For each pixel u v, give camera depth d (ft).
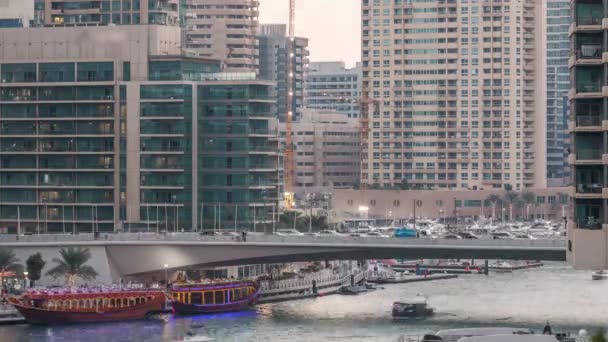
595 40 587.27
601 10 585.22
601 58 586.04
